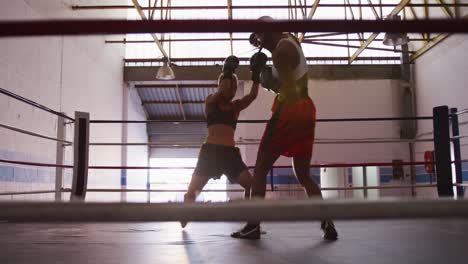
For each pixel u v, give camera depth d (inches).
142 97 518.9
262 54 98.6
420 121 441.1
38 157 259.0
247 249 74.3
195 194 104.5
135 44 483.5
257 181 91.4
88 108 358.0
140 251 73.3
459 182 158.2
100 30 33.9
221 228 120.0
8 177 220.1
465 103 354.0
